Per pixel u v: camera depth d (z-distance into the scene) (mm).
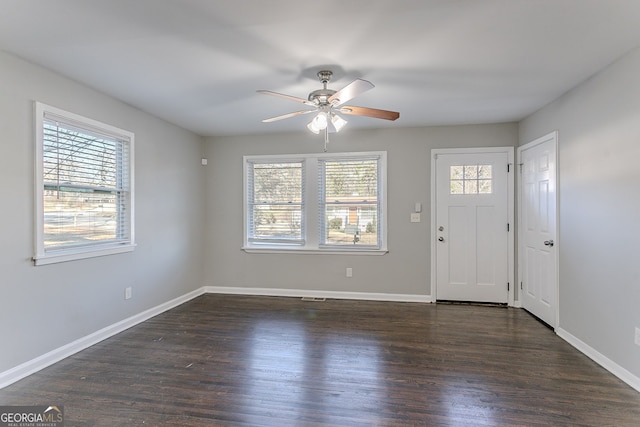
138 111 3525
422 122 4051
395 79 2742
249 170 4770
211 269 4828
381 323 3480
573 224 2936
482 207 4133
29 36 2064
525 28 1983
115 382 2295
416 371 2451
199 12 1819
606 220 2508
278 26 1962
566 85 2869
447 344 2936
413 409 1992
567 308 3020
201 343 2967
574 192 2920
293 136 4594
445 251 4234
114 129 3184
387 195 4352
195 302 4297
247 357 2682
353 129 4395
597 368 2496
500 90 2996
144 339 3061
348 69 2553
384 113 2666
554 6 1767
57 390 2191
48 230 2607
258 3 1733
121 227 3363
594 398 2098
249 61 2420
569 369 2480
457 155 4188
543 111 3457
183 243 4320
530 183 3752
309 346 2896
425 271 4285
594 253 2648
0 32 2014
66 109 2699
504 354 2736
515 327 3354
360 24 1942
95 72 2605
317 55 2328
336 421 1883
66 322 2711
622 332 2338
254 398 2105
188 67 2518
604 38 2098
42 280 2521
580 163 2834
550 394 2145
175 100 3248
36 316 2473
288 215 4680
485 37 2090
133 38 2098
